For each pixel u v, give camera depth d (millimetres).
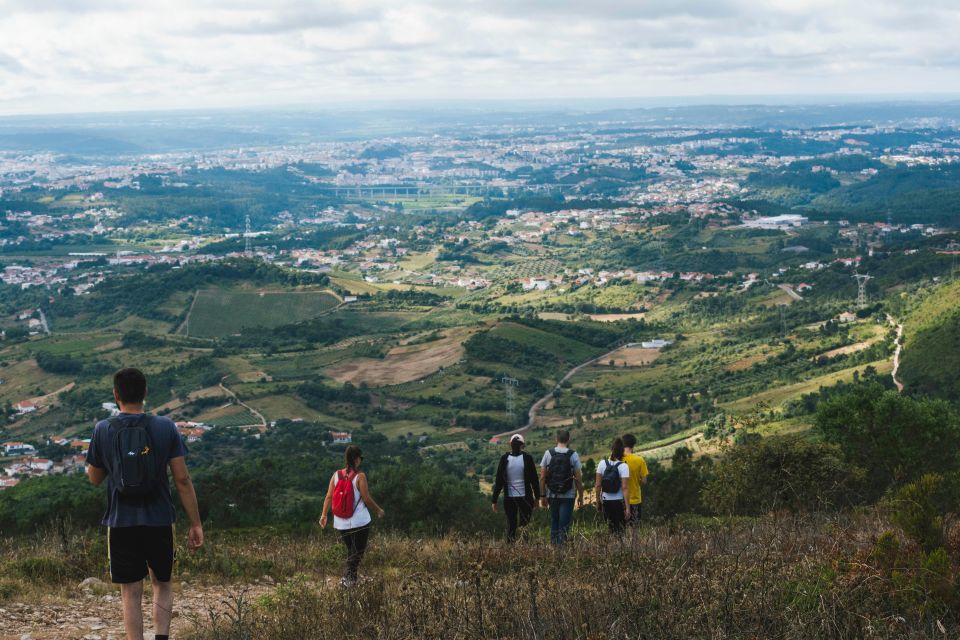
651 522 19781
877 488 32188
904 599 8234
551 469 16297
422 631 7863
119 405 8836
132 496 8500
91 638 10008
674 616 7477
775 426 88062
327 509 13289
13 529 26484
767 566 8844
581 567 10453
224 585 13703
